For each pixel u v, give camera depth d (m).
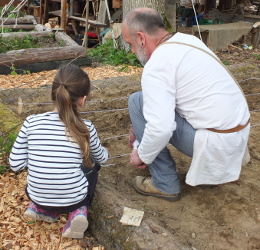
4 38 7.64
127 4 7.10
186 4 13.10
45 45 7.81
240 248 2.28
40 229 2.40
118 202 2.53
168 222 2.47
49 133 2.07
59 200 2.15
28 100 4.46
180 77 2.11
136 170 3.11
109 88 5.02
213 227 2.44
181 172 3.07
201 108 2.15
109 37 7.98
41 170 2.07
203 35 8.33
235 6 11.23
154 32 2.20
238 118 2.21
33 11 13.28
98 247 2.32
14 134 3.33
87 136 2.10
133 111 2.50
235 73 5.80
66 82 2.02
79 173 2.17
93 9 11.23
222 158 2.25
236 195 2.77
